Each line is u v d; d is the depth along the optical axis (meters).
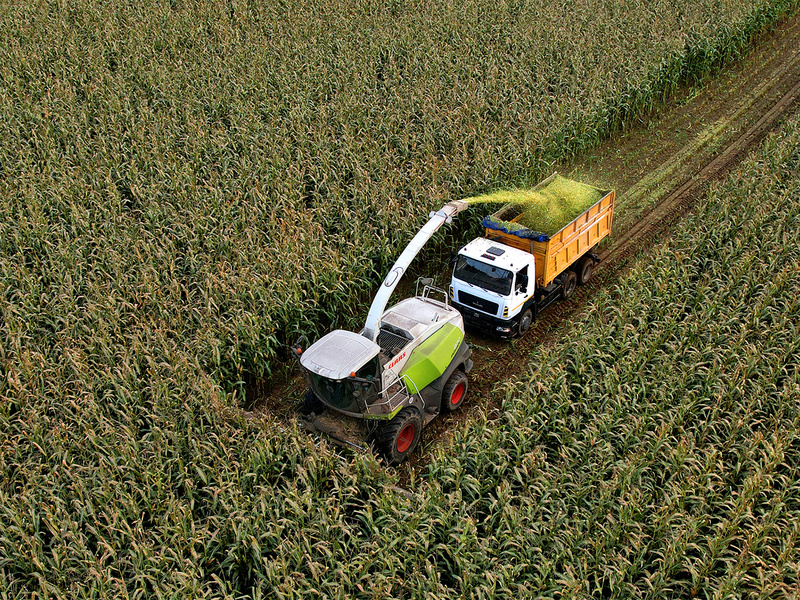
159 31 28.81
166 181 19.69
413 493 11.09
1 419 12.09
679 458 11.05
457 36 28.83
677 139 24.47
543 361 13.73
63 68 25.52
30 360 13.29
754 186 19.11
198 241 16.94
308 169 20.36
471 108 23.19
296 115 22.55
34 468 11.38
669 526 10.27
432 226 13.01
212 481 11.38
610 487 10.64
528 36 28.39
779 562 9.68
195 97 24.33
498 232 15.86
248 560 10.34
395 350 12.64
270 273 15.89
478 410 13.30
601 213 17.20
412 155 21.20
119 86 24.39
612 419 12.13
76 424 12.23
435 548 10.05
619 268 18.34
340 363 11.50
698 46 27.00
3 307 14.75
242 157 21.00
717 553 9.97
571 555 9.90
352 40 28.69
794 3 32.88
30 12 30.78
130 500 10.44
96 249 16.86
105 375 12.76
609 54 26.75
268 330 14.69
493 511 11.03
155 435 11.58
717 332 13.86
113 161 20.33
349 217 17.78
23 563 9.96
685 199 21.08
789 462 11.63
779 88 27.28
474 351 15.83
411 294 17.70
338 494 10.93
